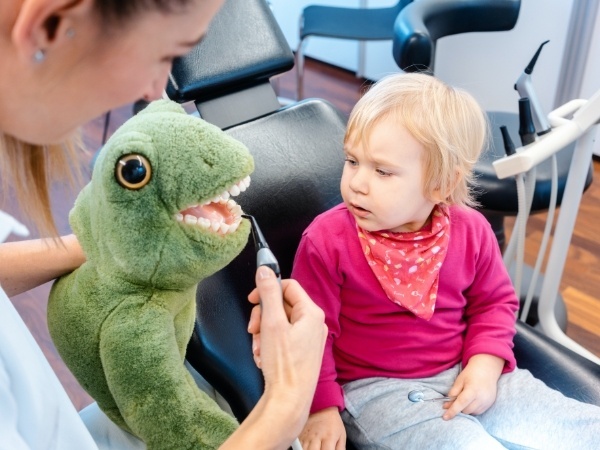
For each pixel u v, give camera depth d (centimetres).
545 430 89
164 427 64
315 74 296
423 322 95
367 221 88
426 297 92
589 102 100
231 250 63
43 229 63
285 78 293
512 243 131
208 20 45
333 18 227
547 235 126
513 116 161
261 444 56
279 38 102
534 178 115
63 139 49
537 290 157
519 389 93
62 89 43
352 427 93
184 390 65
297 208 99
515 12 163
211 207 64
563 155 140
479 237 97
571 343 135
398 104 84
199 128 61
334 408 90
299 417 59
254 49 99
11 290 74
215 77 96
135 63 43
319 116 106
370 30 219
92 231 64
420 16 150
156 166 58
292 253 99
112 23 40
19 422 52
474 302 101
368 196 85
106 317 65
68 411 58
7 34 39
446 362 97
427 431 87
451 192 89
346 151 88
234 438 57
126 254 61
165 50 44
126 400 64
